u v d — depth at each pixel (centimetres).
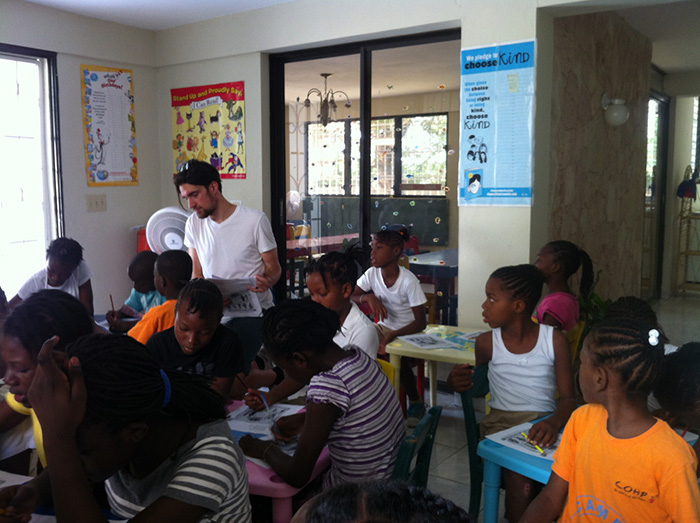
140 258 324
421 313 322
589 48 413
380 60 402
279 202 463
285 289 472
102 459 100
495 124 339
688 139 770
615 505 133
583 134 416
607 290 493
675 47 589
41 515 139
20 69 425
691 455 127
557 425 187
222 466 109
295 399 227
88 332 152
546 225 356
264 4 420
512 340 218
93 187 468
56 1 411
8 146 424
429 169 389
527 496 179
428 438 178
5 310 242
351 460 162
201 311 193
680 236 774
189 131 491
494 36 334
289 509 156
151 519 103
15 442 167
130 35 478
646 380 129
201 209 289
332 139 430
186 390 111
